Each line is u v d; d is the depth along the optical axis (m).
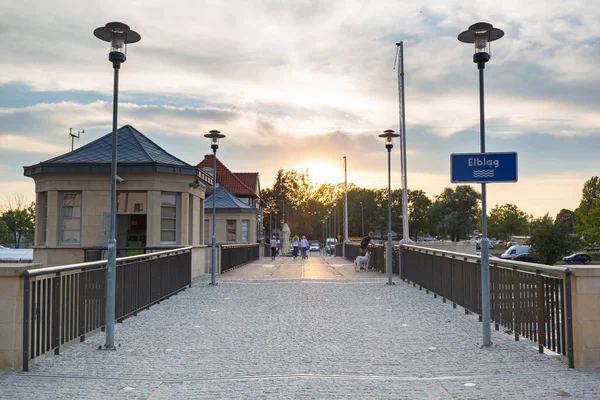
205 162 63.00
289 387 5.91
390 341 8.52
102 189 19.78
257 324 10.11
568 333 6.68
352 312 11.56
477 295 10.55
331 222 120.19
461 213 92.62
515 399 5.40
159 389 5.85
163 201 20.33
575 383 5.95
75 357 7.43
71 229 19.89
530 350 7.74
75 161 20.06
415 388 5.84
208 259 23.56
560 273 6.80
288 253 65.12
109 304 8.05
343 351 7.81
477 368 6.75
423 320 10.52
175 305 12.80
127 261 10.80
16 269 6.61
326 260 39.53
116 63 8.12
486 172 8.09
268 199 125.94
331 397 5.52
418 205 116.38
